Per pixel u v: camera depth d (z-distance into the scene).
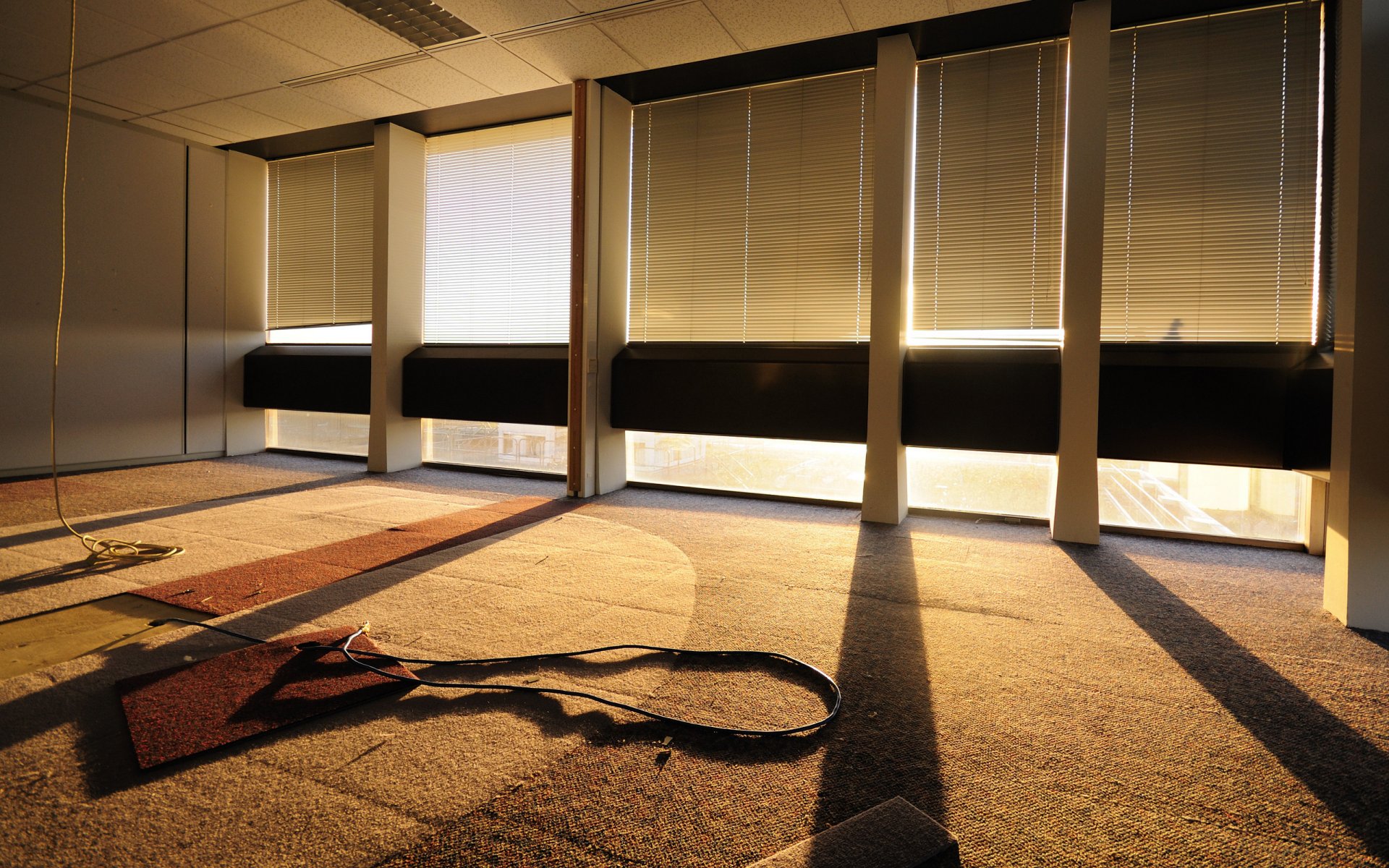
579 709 1.98
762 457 5.28
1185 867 1.37
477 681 2.15
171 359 6.44
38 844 1.37
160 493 5.04
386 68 4.78
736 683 2.17
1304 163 3.81
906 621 2.72
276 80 5.02
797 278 5.02
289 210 7.01
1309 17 3.79
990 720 1.96
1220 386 3.85
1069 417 4.04
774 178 5.06
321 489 5.35
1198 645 2.52
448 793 1.57
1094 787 1.64
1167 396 3.95
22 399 5.45
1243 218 3.93
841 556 3.67
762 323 5.14
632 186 5.55
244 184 6.93
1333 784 1.66
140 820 1.45
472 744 1.78
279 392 6.86
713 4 3.87
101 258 5.88
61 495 4.88
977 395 4.36
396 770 1.65
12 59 4.68
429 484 5.66
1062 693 2.13
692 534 4.11
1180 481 4.19
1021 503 4.57
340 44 4.41
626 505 4.95
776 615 2.77
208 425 6.77
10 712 1.89
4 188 5.27
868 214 4.79
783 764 1.72
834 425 4.74
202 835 1.41
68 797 1.52
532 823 1.47
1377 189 2.64
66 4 3.91
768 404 4.92
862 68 4.77
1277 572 3.46
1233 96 3.94
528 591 3.00
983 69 4.48
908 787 1.63
